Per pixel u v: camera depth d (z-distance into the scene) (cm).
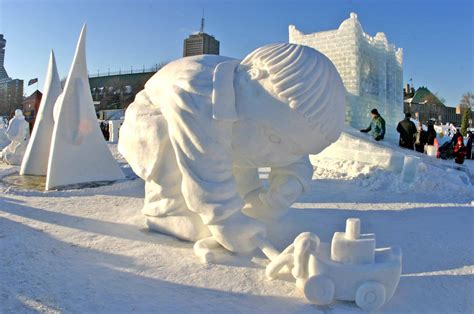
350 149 1046
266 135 333
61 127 729
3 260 333
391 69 1739
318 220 493
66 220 468
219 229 331
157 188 401
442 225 488
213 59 387
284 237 409
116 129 2467
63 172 727
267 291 282
